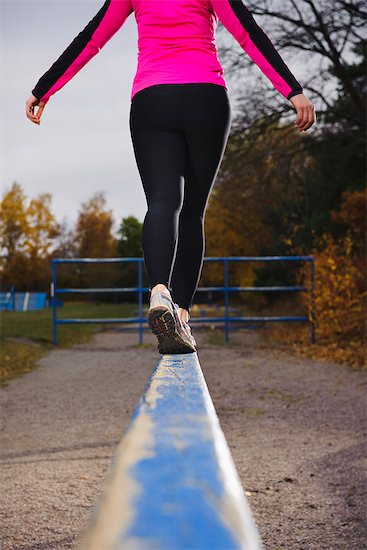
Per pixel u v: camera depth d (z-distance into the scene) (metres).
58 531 2.97
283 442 4.55
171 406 0.73
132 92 2.18
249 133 14.95
